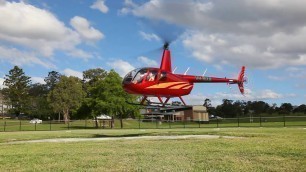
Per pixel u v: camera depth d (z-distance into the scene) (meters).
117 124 89.06
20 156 12.14
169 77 28.30
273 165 9.25
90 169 9.09
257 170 8.62
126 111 72.81
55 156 11.88
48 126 73.56
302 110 125.81
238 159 10.27
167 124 71.00
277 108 129.62
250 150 12.40
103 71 135.62
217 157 10.74
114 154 12.09
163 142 17.00
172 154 11.73
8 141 22.91
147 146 14.96
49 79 175.12
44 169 9.25
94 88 74.00
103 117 81.75
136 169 8.94
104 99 72.12
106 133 33.31
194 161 10.05
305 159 10.18
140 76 27.05
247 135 21.28
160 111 29.27
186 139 19.11
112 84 72.75
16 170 9.20
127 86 27.14
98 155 11.91
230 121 76.81
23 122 102.62
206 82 31.73
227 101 136.00
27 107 146.25
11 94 148.25
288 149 12.52
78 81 122.94
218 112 135.50
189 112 92.69
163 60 28.62
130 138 22.62
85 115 77.12
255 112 130.88
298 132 23.75
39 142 20.53
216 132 26.42
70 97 114.38
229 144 14.84
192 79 30.33
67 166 9.62
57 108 114.00
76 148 14.91
